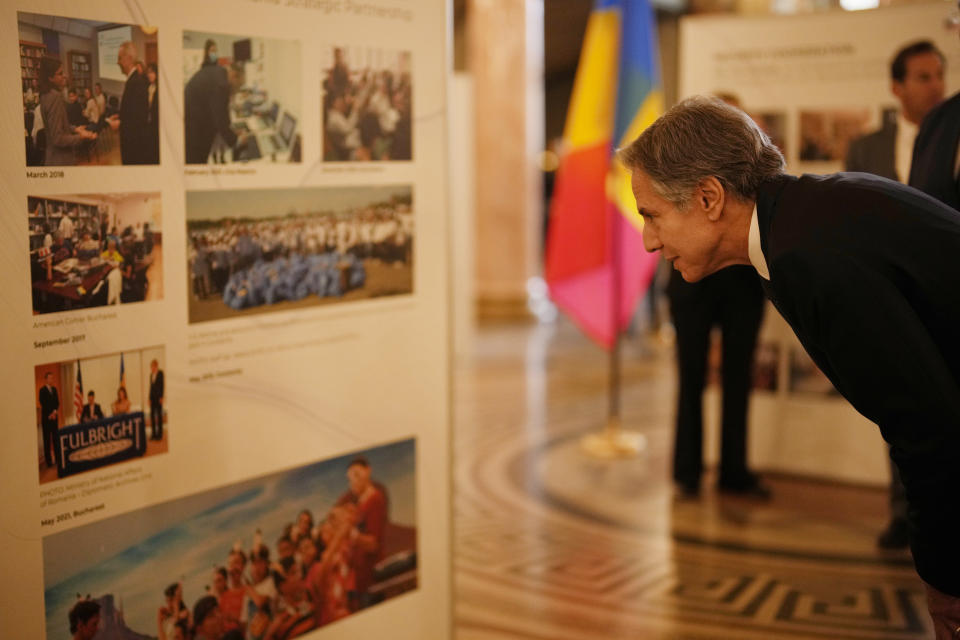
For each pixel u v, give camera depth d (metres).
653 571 3.82
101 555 1.98
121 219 1.93
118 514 2.00
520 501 4.71
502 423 6.23
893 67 4.30
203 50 2.03
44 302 1.83
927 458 1.52
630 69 5.41
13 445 1.82
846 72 4.59
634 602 3.51
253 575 2.26
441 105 2.53
